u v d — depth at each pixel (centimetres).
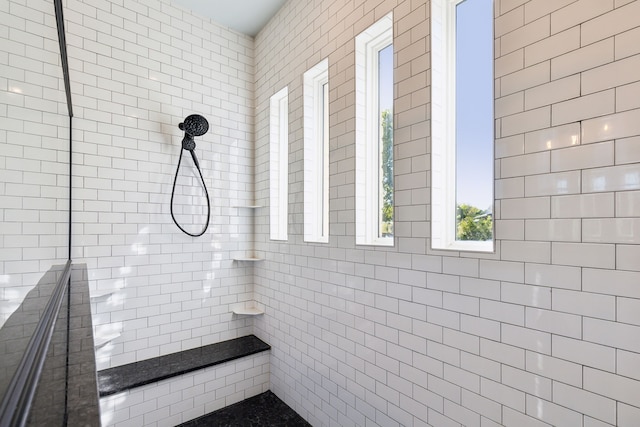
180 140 248
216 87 268
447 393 133
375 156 189
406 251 151
